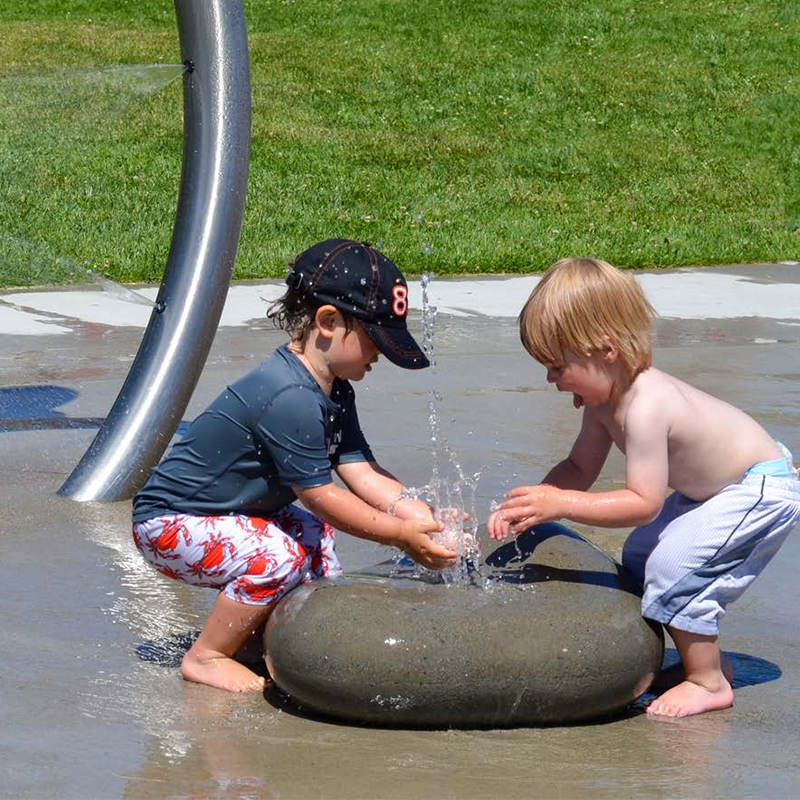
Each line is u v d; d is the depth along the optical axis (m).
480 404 10.08
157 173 22.22
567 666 4.67
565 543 5.23
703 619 4.96
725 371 11.45
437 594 4.87
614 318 4.99
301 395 5.06
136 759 4.43
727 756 4.58
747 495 5.02
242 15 8.10
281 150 24.44
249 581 5.11
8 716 4.75
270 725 4.75
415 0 36.47
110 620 5.82
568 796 4.21
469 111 27.95
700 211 22.42
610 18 34.88
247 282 15.69
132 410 7.86
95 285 15.52
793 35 33.94
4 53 31.19
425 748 4.56
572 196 22.91
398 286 5.18
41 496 7.73
